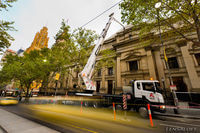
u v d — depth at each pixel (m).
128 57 18.83
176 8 7.31
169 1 7.25
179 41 13.78
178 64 13.94
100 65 16.81
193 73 12.21
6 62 24.09
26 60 20.70
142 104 7.11
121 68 19.39
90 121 5.82
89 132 4.10
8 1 6.36
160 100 6.81
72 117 6.71
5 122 4.78
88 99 8.69
